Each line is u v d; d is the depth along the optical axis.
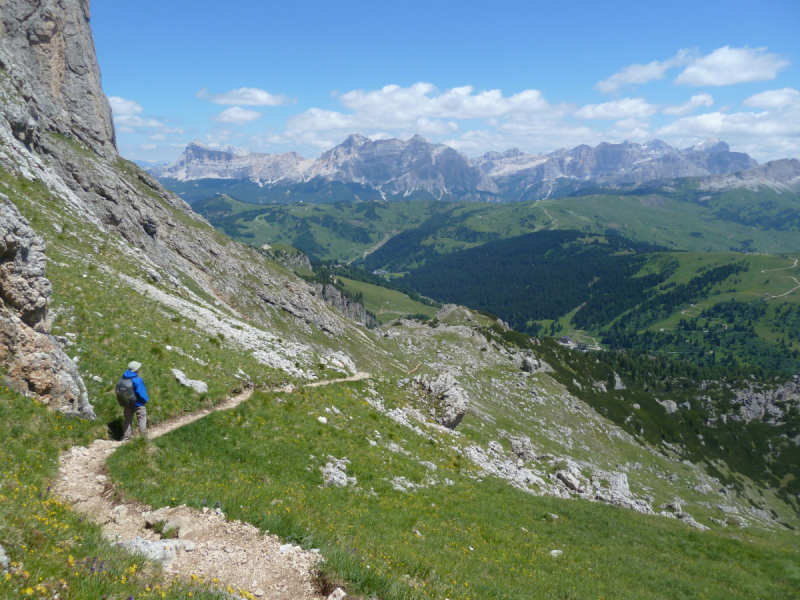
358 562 11.38
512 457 51.44
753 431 197.00
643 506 49.41
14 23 92.12
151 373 24.58
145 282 47.28
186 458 19.55
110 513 12.80
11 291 18.27
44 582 7.77
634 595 21.58
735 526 53.28
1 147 53.25
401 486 27.17
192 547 11.00
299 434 27.47
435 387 54.41
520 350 167.25
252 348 39.84
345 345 121.00
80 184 79.81
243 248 126.81
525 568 20.81
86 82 108.12
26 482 12.69
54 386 18.23
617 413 159.00
